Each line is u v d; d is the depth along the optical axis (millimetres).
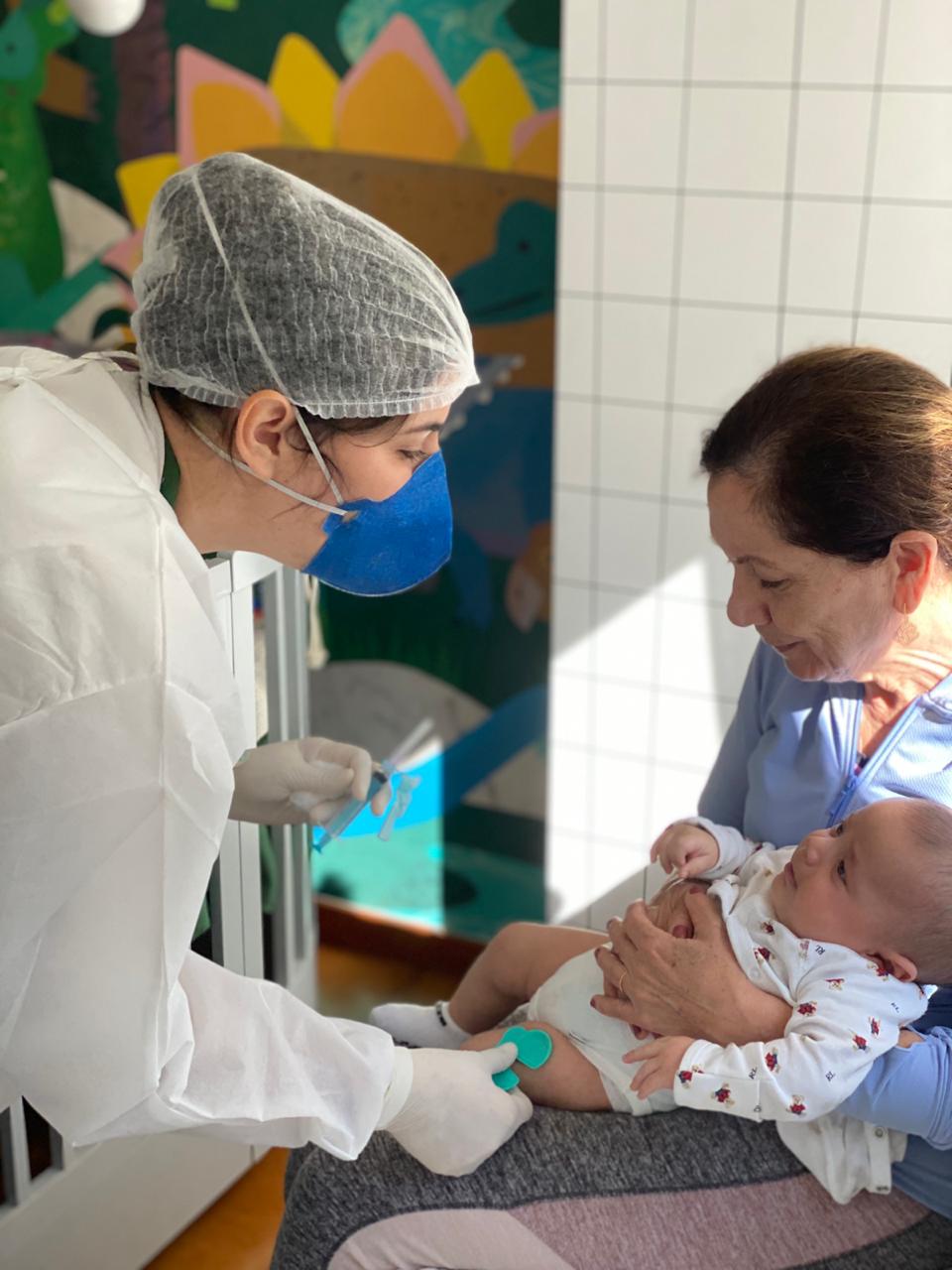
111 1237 2016
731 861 1462
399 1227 1274
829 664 1330
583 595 2570
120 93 2828
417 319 1189
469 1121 1277
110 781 1043
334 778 1492
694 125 2203
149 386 1204
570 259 2371
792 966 1294
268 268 1151
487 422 2691
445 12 2494
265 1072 1195
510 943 1591
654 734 2594
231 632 1555
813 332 2229
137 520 1070
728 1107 1216
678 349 2336
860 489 1218
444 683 2898
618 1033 1385
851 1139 1251
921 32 2016
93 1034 1092
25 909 1058
